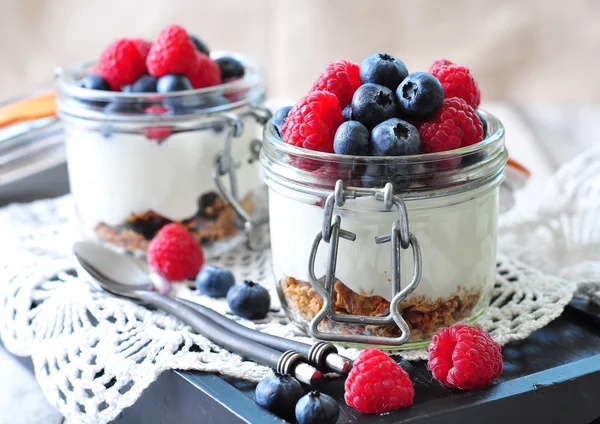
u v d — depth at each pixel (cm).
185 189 62
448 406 49
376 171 50
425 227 51
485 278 54
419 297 52
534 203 69
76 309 57
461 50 110
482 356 49
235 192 63
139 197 62
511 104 90
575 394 50
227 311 57
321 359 50
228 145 62
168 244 60
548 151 78
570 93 108
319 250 52
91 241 63
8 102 75
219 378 51
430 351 51
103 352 53
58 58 116
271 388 49
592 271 60
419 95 51
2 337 59
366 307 53
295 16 113
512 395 49
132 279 59
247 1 113
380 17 110
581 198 65
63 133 75
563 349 53
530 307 56
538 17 107
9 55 116
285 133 52
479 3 108
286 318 57
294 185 52
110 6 114
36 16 115
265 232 65
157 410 53
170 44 61
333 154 50
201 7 114
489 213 53
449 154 50
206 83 63
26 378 60
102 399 52
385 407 48
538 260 62
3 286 60
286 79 115
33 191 74
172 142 62
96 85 62
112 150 62
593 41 105
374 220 51
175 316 56
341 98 53
